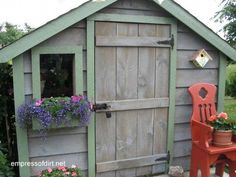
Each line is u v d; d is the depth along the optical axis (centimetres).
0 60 229
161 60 295
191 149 311
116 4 268
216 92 328
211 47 317
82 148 279
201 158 277
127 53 280
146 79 292
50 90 274
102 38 267
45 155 267
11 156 308
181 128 319
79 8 246
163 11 286
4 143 309
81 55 262
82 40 263
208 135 267
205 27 296
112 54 274
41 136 263
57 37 254
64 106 246
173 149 318
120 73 280
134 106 290
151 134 305
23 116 242
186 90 314
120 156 296
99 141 284
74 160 278
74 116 252
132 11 275
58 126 251
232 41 988
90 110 261
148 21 280
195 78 316
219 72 325
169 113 307
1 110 303
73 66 269
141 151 304
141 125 299
